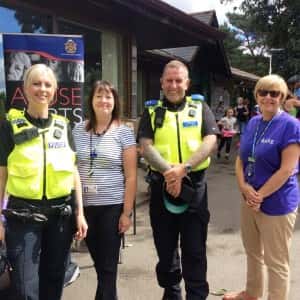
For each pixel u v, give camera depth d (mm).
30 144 2838
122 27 8766
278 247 3332
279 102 3305
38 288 2928
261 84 3322
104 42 8367
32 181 2824
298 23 18906
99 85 3324
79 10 7371
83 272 4547
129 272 4582
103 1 7129
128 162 3340
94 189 3275
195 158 3229
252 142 3406
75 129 3418
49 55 4809
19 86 4738
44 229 2994
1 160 2869
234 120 13750
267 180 3301
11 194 2857
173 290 3645
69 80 4875
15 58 4727
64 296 4012
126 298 4000
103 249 3336
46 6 6621
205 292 3463
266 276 4078
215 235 5852
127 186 3332
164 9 8234
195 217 3389
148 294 4086
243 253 5164
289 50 19781
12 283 2852
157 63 15297
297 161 3240
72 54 4867
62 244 3047
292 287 4172
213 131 3361
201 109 3391
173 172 3176
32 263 2840
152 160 3273
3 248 3375
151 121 3395
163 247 3518
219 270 4645
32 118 2914
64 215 2959
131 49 9125
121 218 3330
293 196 3328
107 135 3314
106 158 3275
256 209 3334
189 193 3285
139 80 14914
